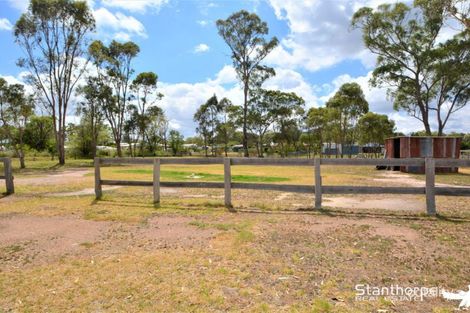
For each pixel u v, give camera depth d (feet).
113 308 9.32
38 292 10.42
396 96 92.32
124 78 123.44
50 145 172.45
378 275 11.46
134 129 134.21
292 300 9.69
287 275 11.50
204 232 17.13
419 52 82.48
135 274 11.70
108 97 111.65
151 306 9.39
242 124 149.89
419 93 85.35
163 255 13.64
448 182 41.52
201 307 9.30
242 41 130.11
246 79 134.41
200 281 11.03
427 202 20.68
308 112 156.87
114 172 58.70
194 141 261.44
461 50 78.64
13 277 11.64
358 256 13.35
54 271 12.12
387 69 86.28
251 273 11.68
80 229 18.12
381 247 14.42
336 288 10.47
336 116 135.13
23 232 17.62
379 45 85.35
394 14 80.84
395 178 47.24
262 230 17.35
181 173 54.34
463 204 24.67
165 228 18.10
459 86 87.61
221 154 203.21
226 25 127.95
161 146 197.26
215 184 24.68
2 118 94.94
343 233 16.66
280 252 13.89
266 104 147.54
